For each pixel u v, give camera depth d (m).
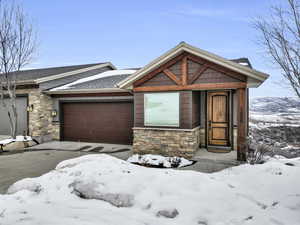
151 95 7.62
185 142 7.02
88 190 3.39
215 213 2.73
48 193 3.53
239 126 6.48
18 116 10.97
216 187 3.43
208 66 6.77
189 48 6.81
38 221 2.54
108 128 10.04
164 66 7.39
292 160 5.72
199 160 6.78
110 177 3.77
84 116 10.48
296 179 3.82
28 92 10.44
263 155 6.47
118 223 2.50
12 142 8.87
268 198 3.22
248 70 6.13
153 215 2.74
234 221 2.56
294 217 2.64
